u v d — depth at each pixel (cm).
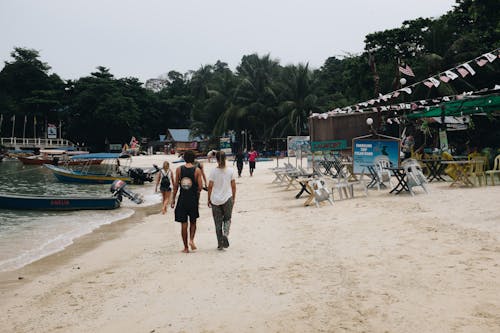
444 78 1128
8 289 637
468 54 2789
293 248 721
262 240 810
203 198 1792
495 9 2183
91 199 1593
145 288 565
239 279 568
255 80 5697
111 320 461
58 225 1289
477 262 543
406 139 2366
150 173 2847
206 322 432
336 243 727
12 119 8181
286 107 5194
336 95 5284
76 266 762
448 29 3347
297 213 1103
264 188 1895
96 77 8881
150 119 9606
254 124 5547
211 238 882
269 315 436
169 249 814
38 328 455
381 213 966
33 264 806
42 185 2831
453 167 1414
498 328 363
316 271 575
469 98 1438
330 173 1997
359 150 1574
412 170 1205
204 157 5844
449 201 1024
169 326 429
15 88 8925
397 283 495
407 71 1491
